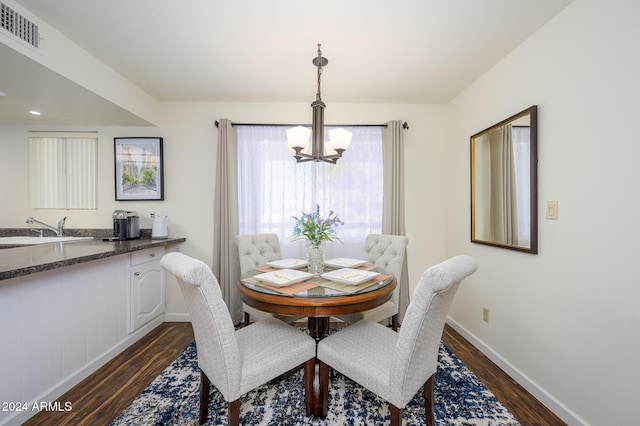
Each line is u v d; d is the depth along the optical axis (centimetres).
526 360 176
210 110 284
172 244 284
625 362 121
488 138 217
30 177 280
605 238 130
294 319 211
